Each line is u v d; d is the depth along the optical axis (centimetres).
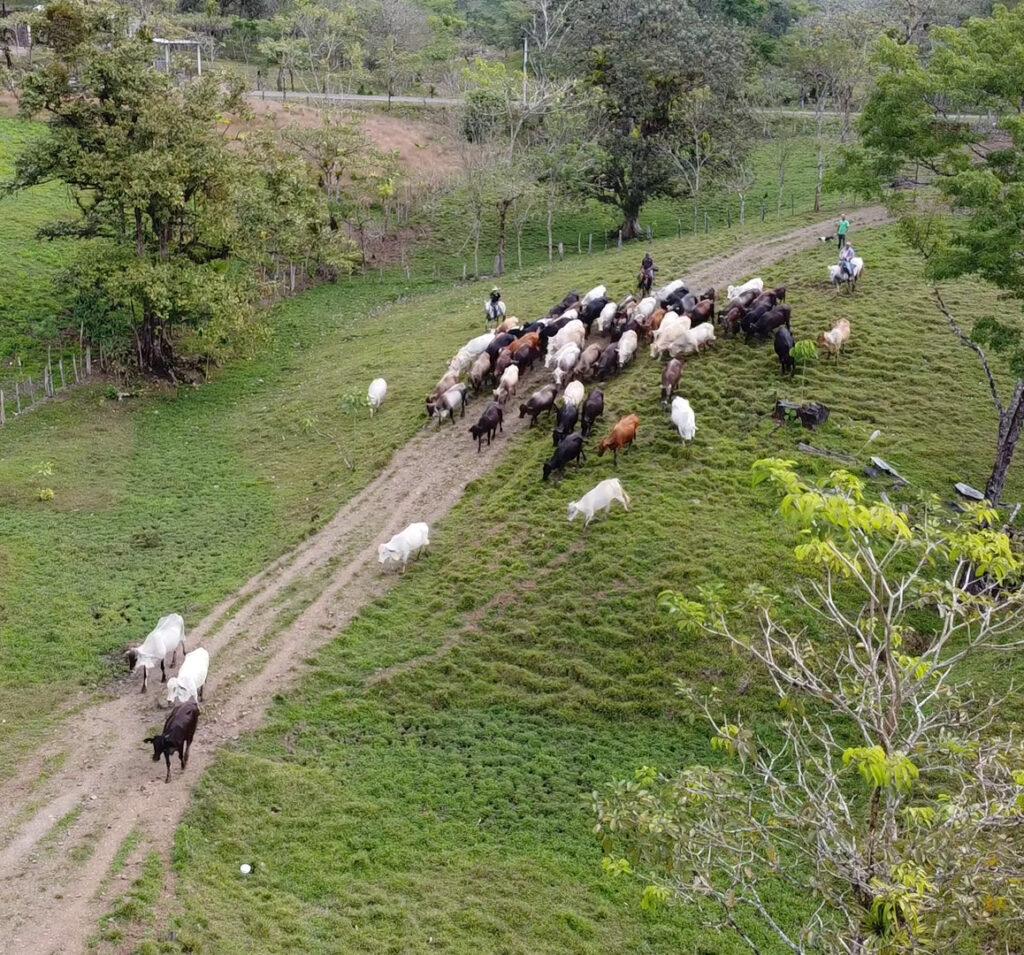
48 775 1953
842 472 1075
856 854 1061
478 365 3569
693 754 2088
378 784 1991
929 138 2703
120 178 4109
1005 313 3816
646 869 1773
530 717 2189
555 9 8850
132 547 2964
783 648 1238
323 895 1709
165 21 7575
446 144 7156
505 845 1862
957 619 2425
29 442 3747
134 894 1620
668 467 2956
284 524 3067
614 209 6975
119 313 4547
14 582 2730
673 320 3462
